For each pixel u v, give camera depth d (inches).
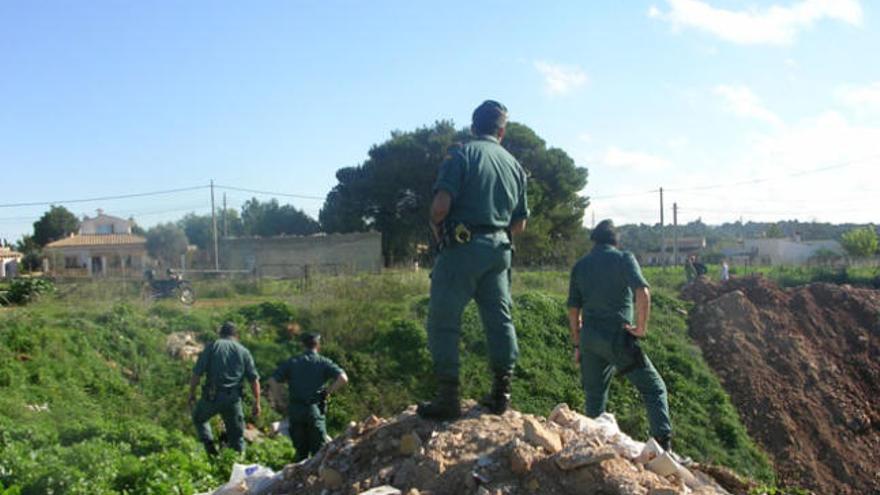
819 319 826.2
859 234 2391.7
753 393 685.9
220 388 376.8
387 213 1921.8
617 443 186.1
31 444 358.6
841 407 679.1
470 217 191.8
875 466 619.2
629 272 259.3
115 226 2647.6
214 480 286.5
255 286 1000.9
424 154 1854.1
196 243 2915.8
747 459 609.9
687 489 170.1
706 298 870.4
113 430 380.2
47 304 729.6
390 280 824.9
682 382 684.1
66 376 561.6
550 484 161.8
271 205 2778.1
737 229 4781.0
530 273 1082.1
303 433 358.6
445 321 193.5
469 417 195.5
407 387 622.5
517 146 1863.9
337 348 649.6
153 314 697.6
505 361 199.6
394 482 172.6
